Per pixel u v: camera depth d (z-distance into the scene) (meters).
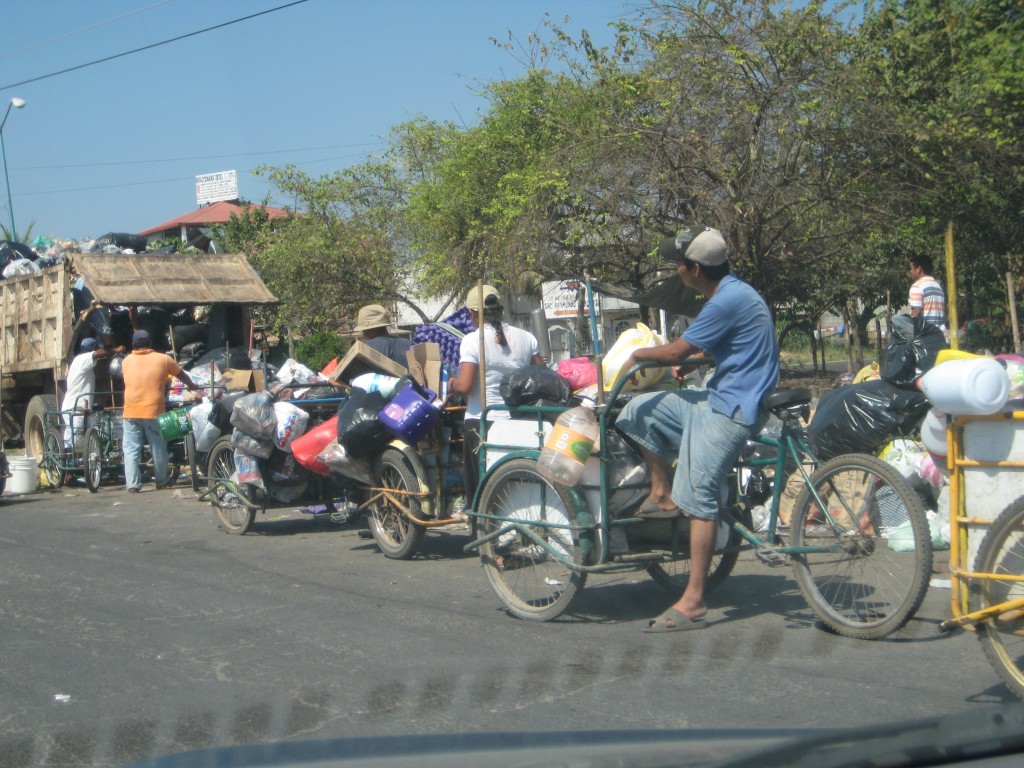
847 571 5.34
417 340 11.93
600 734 2.34
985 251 15.20
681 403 5.45
